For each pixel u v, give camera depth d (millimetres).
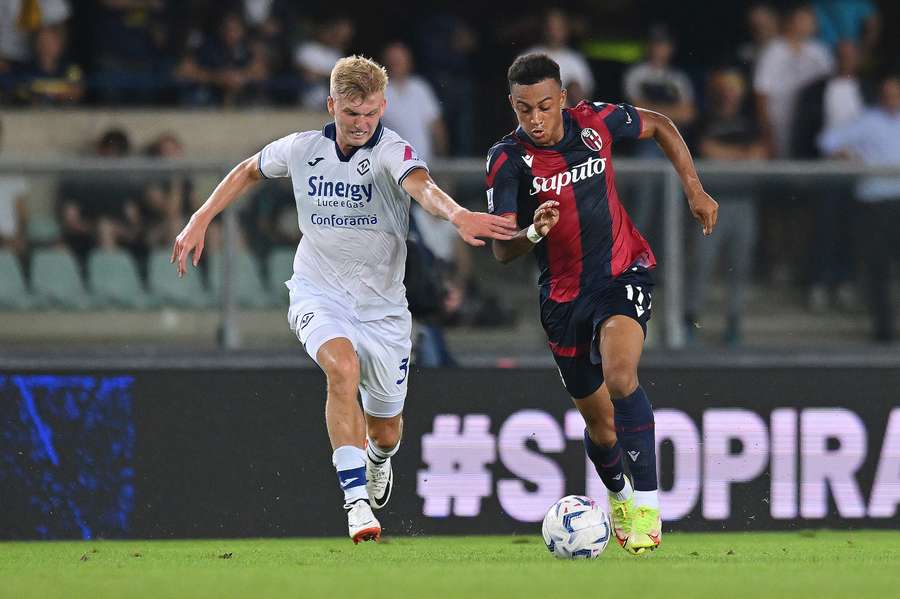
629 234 20078
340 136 19688
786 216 30594
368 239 20109
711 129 39250
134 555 21094
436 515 25516
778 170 30531
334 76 19094
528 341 30094
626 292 19594
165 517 25141
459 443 25609
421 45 43594
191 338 29625
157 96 41000
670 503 25750
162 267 29641
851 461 26172
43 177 29391
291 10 43844
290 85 41312
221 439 25297
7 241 29328
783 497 25984
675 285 30062
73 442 25078
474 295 29812
